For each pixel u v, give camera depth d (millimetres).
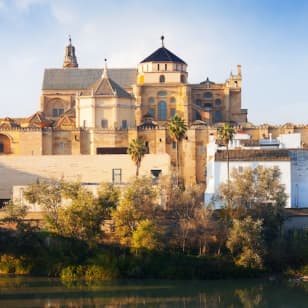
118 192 150375
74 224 143625
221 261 140250
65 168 181500
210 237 143625
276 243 144250
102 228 149625
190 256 141250
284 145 190500
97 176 181625
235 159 160375
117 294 128625
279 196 147625
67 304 121375
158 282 136500
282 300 126375
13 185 180125
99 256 140375
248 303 124562
